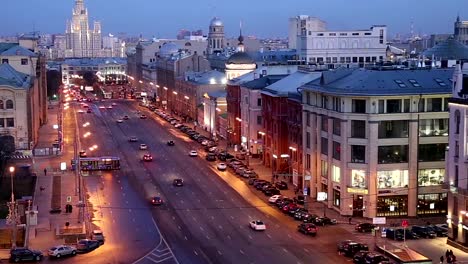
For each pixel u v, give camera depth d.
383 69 123.50
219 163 165.88
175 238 100.50
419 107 111.94
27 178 145.50
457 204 95.50
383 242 97.19
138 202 124.75
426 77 116.75
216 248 95.06
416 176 112.56
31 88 194.75
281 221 111.00
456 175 95.81
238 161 164.00
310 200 124.50
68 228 103.69
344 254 91.44
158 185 140.75
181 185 139.62
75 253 92.69
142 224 108.88
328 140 118.88
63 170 158.50
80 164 156.25
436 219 111.75
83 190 132.12
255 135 173.38
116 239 100.12
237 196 129.88
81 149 191.38
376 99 110.38
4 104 182.62
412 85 113.44
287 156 144.12
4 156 164.00
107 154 182.00
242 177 149.00
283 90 149.12
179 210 118.50
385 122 111.31
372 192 111.25
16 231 102.25
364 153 111.94
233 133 195.12
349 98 111.94
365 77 115.75
